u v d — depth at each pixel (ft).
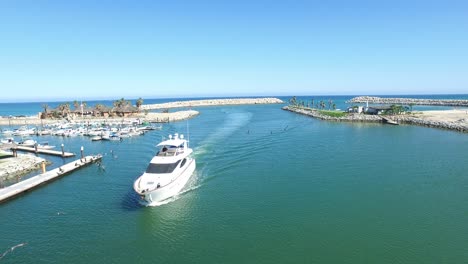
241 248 78.84
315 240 81.25
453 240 79.82
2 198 108.17
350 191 112.98
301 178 128.57
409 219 90.94
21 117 407.44
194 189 117.70
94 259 75.87
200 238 83.71
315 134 239.30
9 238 85.81
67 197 114.01
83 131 275.80
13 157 176.45
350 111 392.47
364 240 80.64
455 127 247.50
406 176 128.67
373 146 189.78
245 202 105.29
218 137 224.74
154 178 109.40
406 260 72.54
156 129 291.99
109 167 154.92
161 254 77.41
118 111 408.87
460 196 106.73
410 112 363.15
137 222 93.30
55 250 79.71
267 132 250.37
